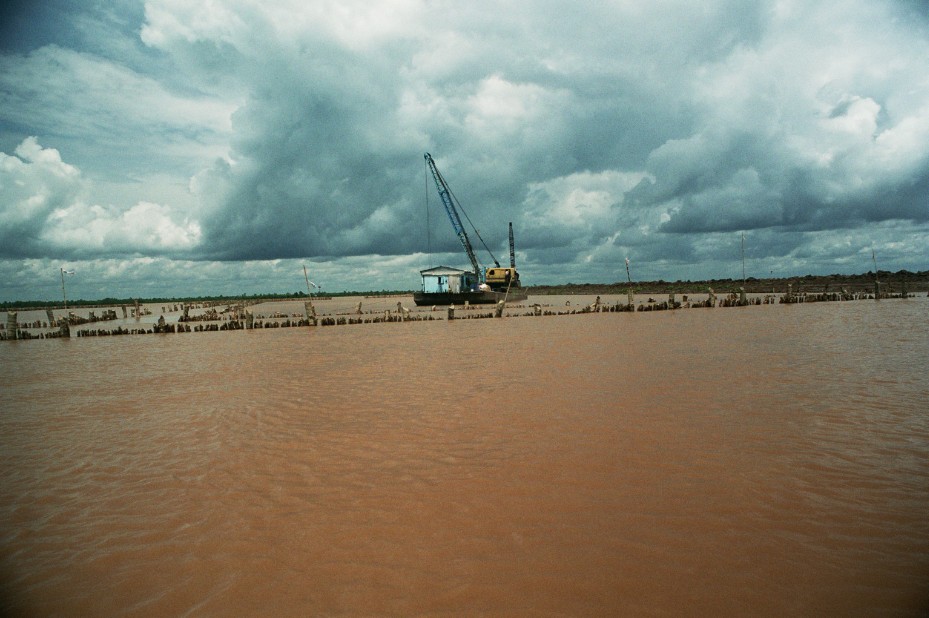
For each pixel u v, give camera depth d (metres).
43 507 7.26
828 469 7.56
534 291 150.50
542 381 14.45
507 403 12.00
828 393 12.03
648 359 17.61
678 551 5.52
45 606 5.02
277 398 13.63
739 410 10.72
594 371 15.67
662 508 6.48
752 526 6.00
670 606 4.66
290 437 10.03
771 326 28.09
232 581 5.30
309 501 7.09
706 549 5.55
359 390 14.24
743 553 5.46
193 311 81.44
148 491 7.68
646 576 5.11
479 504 6.77
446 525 6.26
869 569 5.13
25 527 6.67
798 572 5.10
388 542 5.93
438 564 5.45
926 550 5.44
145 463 8.91
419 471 8.01
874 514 6.22
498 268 74.38
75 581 5.43
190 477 8.17
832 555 5.39
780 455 8.15
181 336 35.75
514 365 17.52
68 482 8.16
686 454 8.27
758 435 9.11
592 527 6.07
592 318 40.31
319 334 33.56
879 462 7.80
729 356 17.73
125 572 5.56
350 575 5.32
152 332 38.59
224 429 10.82
